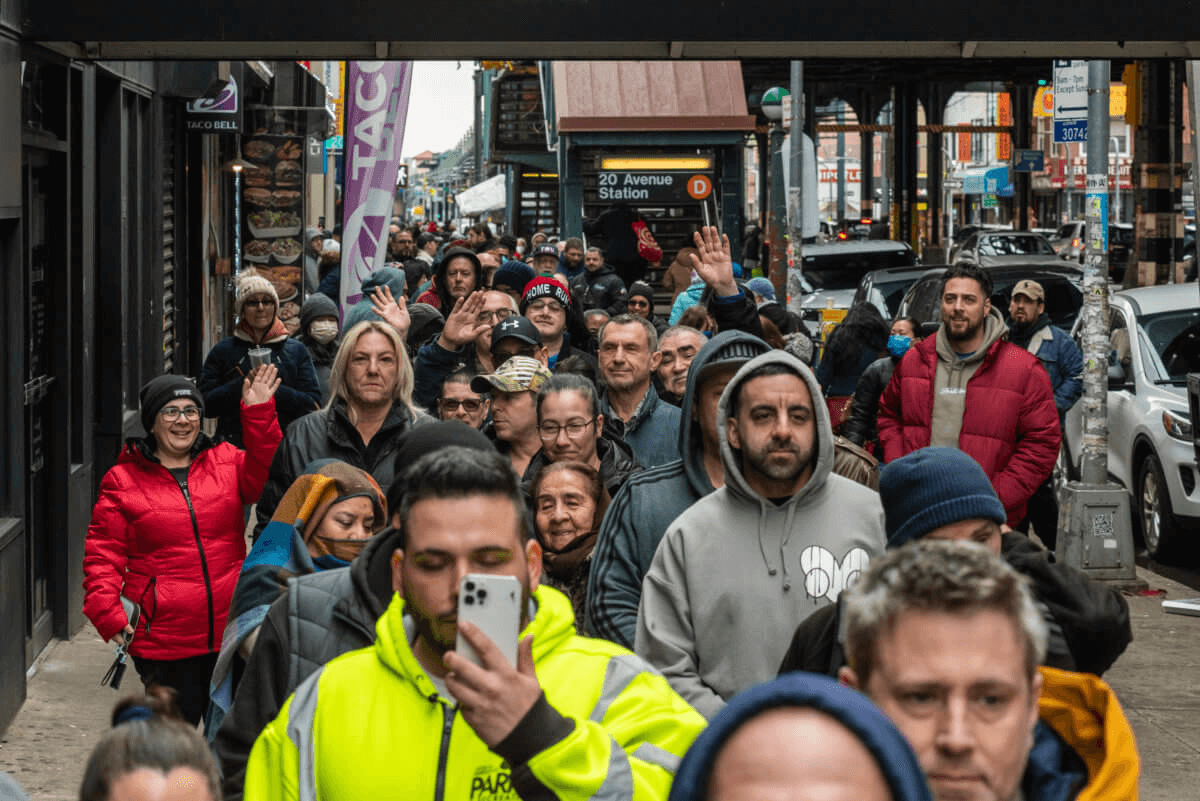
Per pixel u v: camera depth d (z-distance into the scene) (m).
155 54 10.73
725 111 34.69
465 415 9.38
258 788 4.14
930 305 25.66
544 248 27.94
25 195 12.09
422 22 10.27
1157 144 28.36
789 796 2.20
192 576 8.87
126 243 16.16
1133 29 10.61
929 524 4.79
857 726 2.22
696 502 6.36
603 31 10.42
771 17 10.48
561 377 8.38
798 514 5.88
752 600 5.80
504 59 10.88
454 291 16.77
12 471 10.73
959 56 11.15
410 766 3.98
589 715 4.12
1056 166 98.25
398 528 4.92
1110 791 3.58
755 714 2.27
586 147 34.59
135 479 8.90
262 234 29.31
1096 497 15.23
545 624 4.17
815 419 5.82
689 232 34.81
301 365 12.84
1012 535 5.13
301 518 6.14
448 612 3.72
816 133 65.44
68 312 13.12
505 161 52.50
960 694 2.92
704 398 6.62
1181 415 16.47
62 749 10.13
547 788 3.53
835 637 4.72
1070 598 4.70
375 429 8.81
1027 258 34.59
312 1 10.19
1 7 9.77
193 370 23.39
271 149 29.16
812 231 32.88
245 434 8.97
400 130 15.52
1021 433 10.28
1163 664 12.59
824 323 29.59
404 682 4.06
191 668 8.98
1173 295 18.31
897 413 10.80
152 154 18.67
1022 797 3.64
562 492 7.23
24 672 10.97
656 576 5.96
